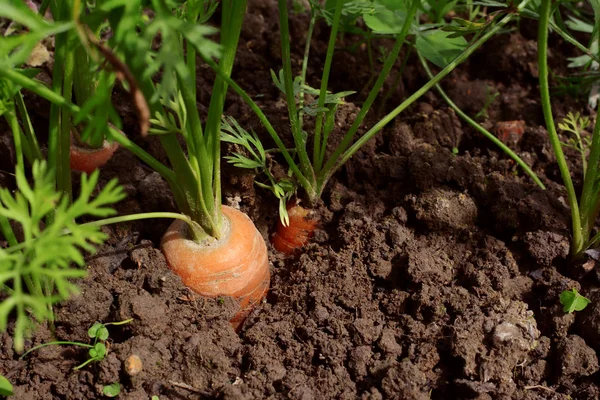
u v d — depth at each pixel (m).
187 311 0.45
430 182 0.50
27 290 0.45
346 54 0.58
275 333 0.46
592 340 0.46
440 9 0.54
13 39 0.35
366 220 0.49
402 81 0.58
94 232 0.36
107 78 0.36
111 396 0.43
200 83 0.55
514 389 0.44
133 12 0.35
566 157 0.54
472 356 0.44
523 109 0.58
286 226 0.50
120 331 0.45
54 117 0.41
